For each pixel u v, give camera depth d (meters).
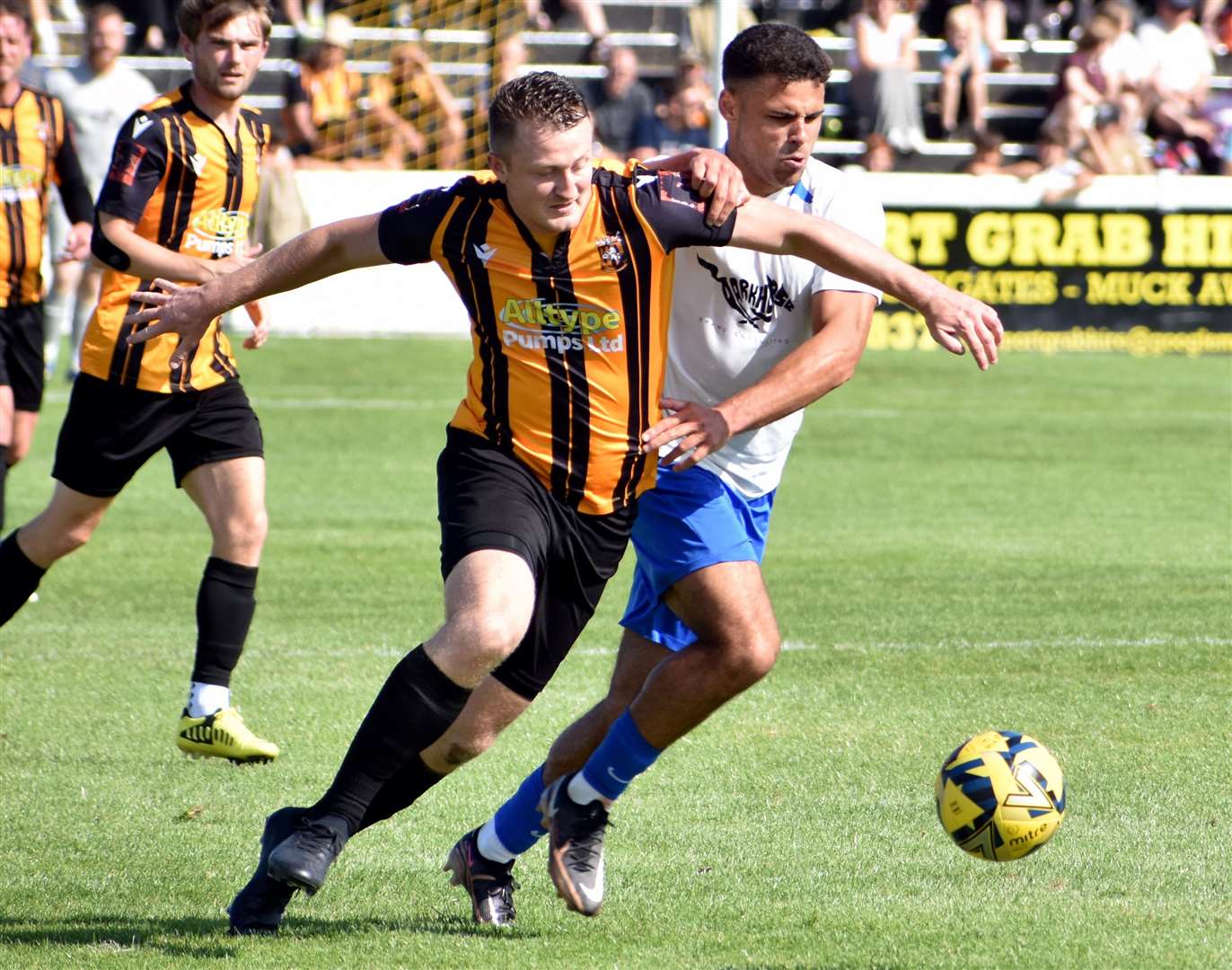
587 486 13.87
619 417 13.88
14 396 25.44
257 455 20.39
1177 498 39.69
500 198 13.57
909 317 64.75
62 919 14.42
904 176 62.00
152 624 26.84
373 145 65.38
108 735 20.70
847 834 16.95
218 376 20.42
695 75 66.44
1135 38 72.25
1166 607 28.03
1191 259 63.34
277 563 31.77
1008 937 13.95
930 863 16.03
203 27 20.31
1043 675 23.59
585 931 14.21
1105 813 17.55
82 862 16.05
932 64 77.88
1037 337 63.34
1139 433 49.41
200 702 19.45
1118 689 22.84
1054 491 40.47
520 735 20.88
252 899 13.91
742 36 15.23
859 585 29.88
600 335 13.68
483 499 13.63
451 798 18.31
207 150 20.55
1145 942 13.80
